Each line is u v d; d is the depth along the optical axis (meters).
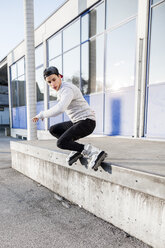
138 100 4.35
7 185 3.12
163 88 3.88
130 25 4.65
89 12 5.94
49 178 2.93
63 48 7.52
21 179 3.46
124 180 1.69
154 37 4.04
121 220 1.80
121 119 4.98
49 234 1.72
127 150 2.71
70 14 6.72
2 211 2.19
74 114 1.78
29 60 5.62
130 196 1.68
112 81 5.30
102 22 5.54
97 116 5.91
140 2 4.19
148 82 4.21
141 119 4.32
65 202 2.44
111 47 5.26
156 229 1.48
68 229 1.81
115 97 5.15
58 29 7.52
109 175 1.84
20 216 2.07
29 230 1.79
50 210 2.23
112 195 1.87
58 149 2.85
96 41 5.84
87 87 6.42
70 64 7.22
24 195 2.70
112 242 1.60
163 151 2.64
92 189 2.12
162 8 3.82
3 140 10.68
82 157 2.15
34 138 5.91
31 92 5.73
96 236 1.69
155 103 4.07
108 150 2.73
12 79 13.60
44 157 2.94
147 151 2.63
